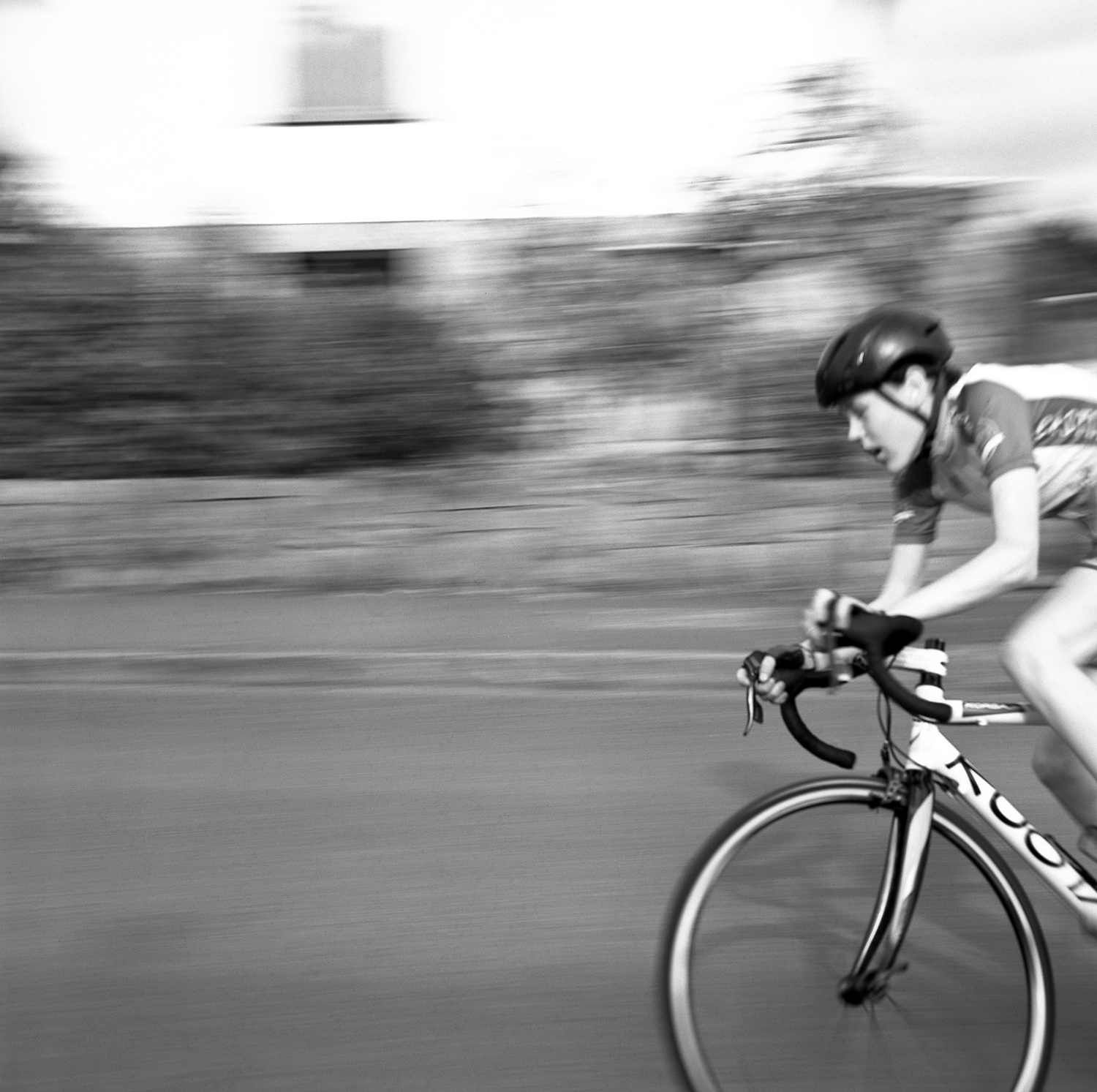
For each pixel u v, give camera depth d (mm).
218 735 4848
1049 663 2293
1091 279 7762
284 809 4051
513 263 7613
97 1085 2570
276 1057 2670
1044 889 3305
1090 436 2404
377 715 5109
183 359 7320
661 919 3283
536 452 7371
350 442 7359
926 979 2400
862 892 2369
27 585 7172
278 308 7508
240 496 7152
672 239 7570
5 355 7266
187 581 7188
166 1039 2742
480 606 6695
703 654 5613
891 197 7562
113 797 4168
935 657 2363
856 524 7039
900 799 2328
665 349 7410
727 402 7320
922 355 2334
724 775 4336
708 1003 2293
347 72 10430
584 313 7469
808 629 2209
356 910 3344
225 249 7832
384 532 7141
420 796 4160
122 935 3213
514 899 3402
